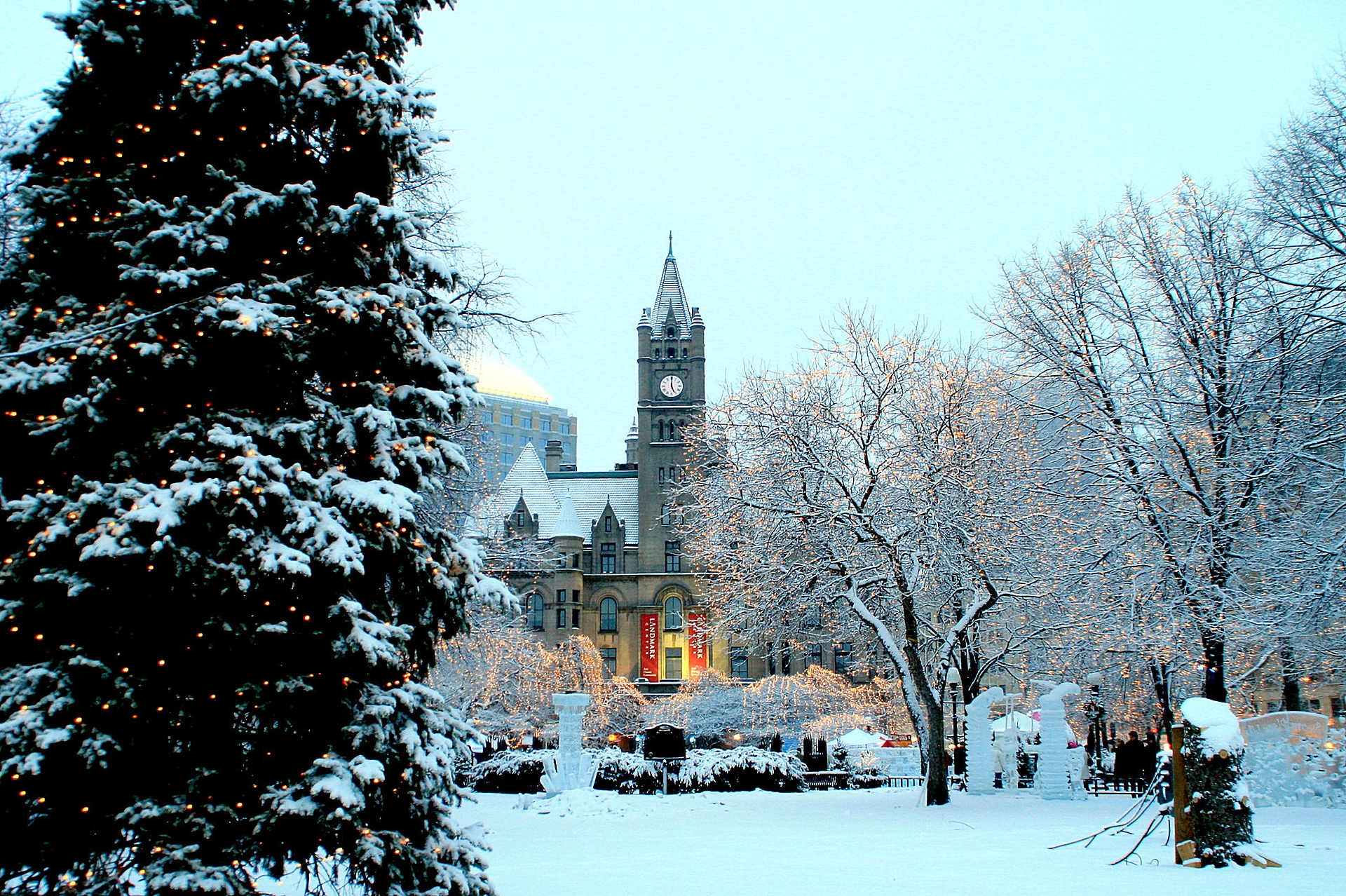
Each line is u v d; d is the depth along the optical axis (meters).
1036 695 46.78
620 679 77.88
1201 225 29.02
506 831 24.44
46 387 10.85
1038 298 31.25
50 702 9.80
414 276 13.17
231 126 11.95
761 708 65.75
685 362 105.06
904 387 35.28
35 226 11.84
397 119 12.69
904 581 33.09
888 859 17.67
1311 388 27.77
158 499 10.29
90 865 10.28
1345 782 28.25
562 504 102.56
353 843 10.56
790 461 34.38
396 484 11.70
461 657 35.41
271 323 11.17
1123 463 28.59
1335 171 27.03
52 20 11.77
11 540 10.66
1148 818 25.12
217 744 10.92
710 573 46.50
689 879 15.43
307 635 11.08
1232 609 25.44
